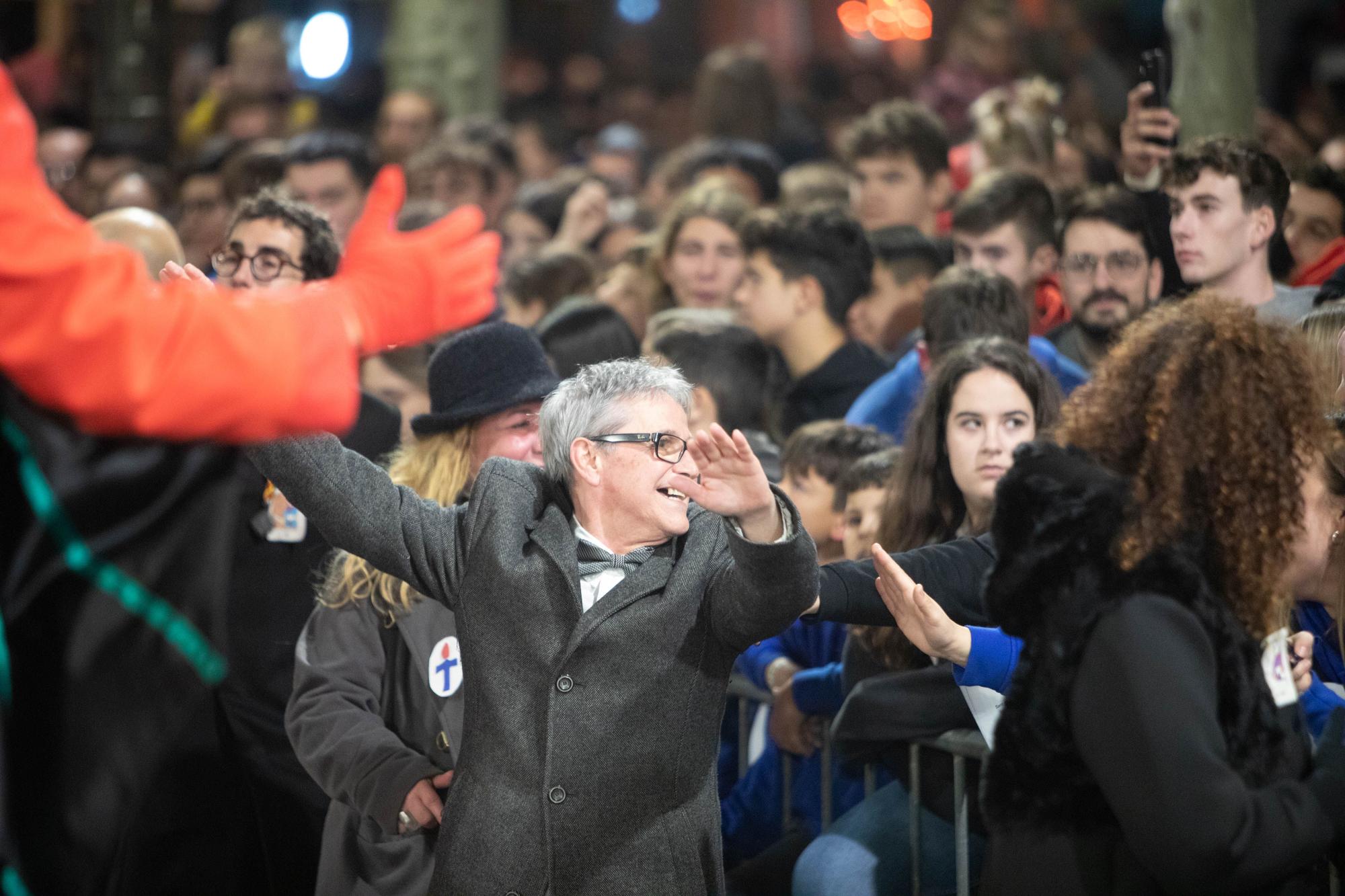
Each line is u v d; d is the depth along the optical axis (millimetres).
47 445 6152
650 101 47812
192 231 26312
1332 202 20297
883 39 53500
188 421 5914
